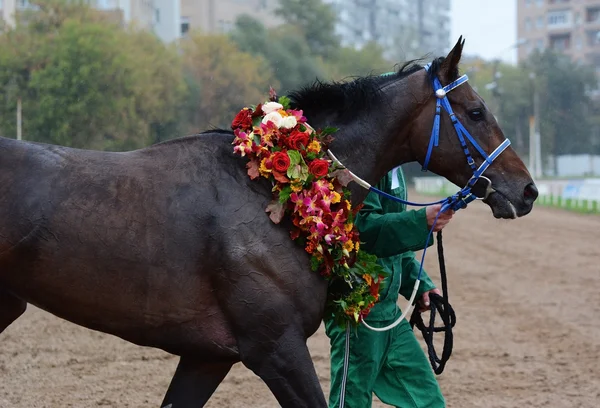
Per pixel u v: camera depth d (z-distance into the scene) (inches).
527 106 3705.7
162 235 220.4
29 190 219.0
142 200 222.1
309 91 248.1
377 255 258.4
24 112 1950.1
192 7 3447.3
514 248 992.2
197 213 222.5
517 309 593.3
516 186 247.9
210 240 221.8
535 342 493.0
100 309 221.3
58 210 218.2
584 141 3823.8
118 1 2822.3
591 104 3917.3
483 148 248.5
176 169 227.9
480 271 791.7
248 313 221.0
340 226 231.5
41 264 218.1
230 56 2253.9
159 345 227.9
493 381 407.8
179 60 2140.7
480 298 639.1
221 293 222.7
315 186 227.9
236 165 231.3
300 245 227.1
